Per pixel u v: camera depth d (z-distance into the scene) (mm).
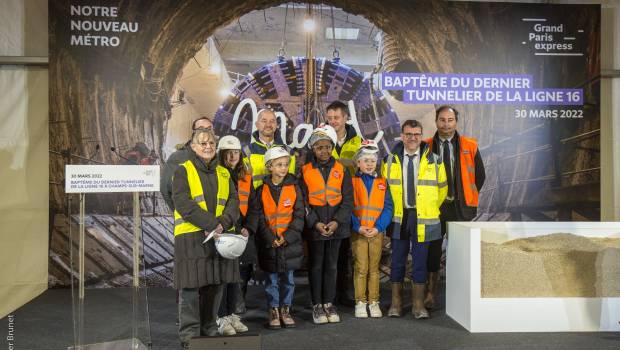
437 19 5434
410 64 5434
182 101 5285
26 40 5148
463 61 5453
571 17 5500
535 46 5496
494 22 5469
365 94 5410
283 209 3846
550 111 5508
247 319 4102
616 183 5621
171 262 5285
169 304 4578
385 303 4660
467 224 4129
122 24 5184
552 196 5484
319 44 5387
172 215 5285
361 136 5406
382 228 4129
